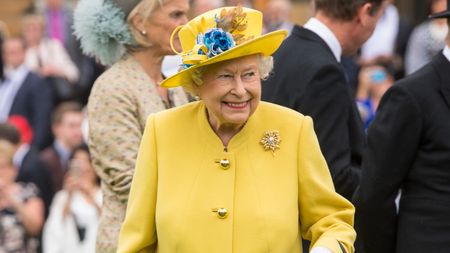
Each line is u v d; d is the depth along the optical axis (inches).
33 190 504.1
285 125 238.8
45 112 633.6
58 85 646.5
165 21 281.9
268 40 225.8
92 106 280.4
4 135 481.1
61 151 543.2
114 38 285.3
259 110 239.9
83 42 289.3
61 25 684.7
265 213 231.8
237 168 236.1
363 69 516.7
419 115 272.5
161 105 284.0
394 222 280.4
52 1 687.1
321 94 289.6
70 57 674.8
